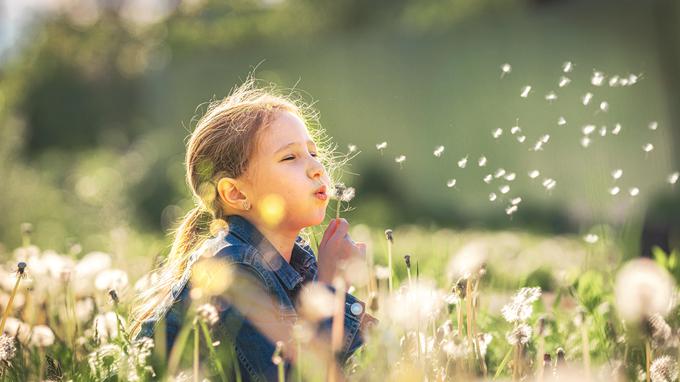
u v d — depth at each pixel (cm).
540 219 1209
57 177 1508
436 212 1420
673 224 718
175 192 1363
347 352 260
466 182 1386
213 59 1738
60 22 2033
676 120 1148
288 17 1891
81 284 350
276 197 278
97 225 1072
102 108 1966
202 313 220
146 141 1653
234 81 1706
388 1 1850
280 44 1669
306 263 298
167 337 258
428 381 233
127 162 1538
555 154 1251
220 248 265
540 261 574
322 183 281
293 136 282
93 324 309
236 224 282
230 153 283
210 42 1808
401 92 1507
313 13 1892
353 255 277
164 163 1482
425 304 244
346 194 283
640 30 1200
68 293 344
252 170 280
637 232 435
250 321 253
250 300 254
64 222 1029
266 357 249
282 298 263
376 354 226
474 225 1225
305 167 280
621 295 208
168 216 1268
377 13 1866
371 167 1515
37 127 1950
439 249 499
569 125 1245
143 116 1898
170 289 285
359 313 266
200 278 259
